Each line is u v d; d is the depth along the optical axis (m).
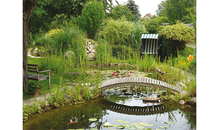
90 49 9.72
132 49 11.30
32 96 3.59
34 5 3.90
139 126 2.56
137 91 4.87
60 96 3.54
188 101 3.73
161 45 10.25
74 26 9.92
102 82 4.74
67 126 2.56
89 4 12.01
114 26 11.18
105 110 3.36
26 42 3.85
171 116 3.07
